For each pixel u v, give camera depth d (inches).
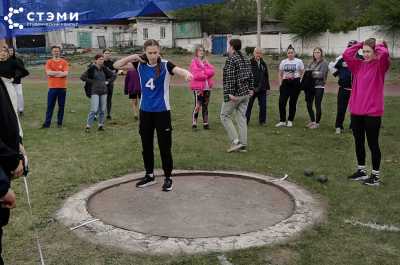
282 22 2316.7
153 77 227.6
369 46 236.1
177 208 211.6
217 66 1306.6
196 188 241.4
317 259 161.0
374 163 243.6
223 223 193.2
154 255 163.9
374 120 239.5
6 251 168.6
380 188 238.5
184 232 183.5
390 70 1101.1
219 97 653.3
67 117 486.9
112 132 401.4
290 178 256.1
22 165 109.2
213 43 1968.5
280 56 1630.2
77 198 222.1
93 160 299.0
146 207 213.3
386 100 599.5
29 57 1263.5
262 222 194.2
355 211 205.8
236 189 239.8
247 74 314.3
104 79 402.6
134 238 176.6
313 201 217.8
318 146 338.3
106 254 165.6
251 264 157.6
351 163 289.3
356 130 249.3
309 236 178.7
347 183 247.0
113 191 237.6
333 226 188.7
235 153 316.2
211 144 345.4
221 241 173.0
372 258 162.1
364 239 176.9
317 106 408.8
